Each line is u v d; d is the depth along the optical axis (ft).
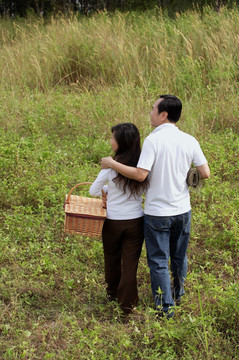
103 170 12.39
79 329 12.05
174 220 12.16
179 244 12.73
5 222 17.48
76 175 22.17
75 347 11.29
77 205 12.66
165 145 11.92
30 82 39.14
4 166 22.35
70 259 15.79
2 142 25.25
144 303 13.71
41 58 41.32
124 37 42.63
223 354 11.36
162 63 37.35
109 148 25.40
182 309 12.89
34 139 26.53
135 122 28.73
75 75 40.81
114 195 12.44
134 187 12.12
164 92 35.19
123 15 51.80
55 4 72.74
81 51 40.70
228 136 28.12
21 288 14.26
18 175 21.52
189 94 34.88
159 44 39.91
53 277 14.83
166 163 11.91
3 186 20.47
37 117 29.76
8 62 40.91
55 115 31.37
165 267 12.35
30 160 22.99
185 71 36.37
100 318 13.01
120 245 13.03
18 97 33.88
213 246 17.26
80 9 75.82
